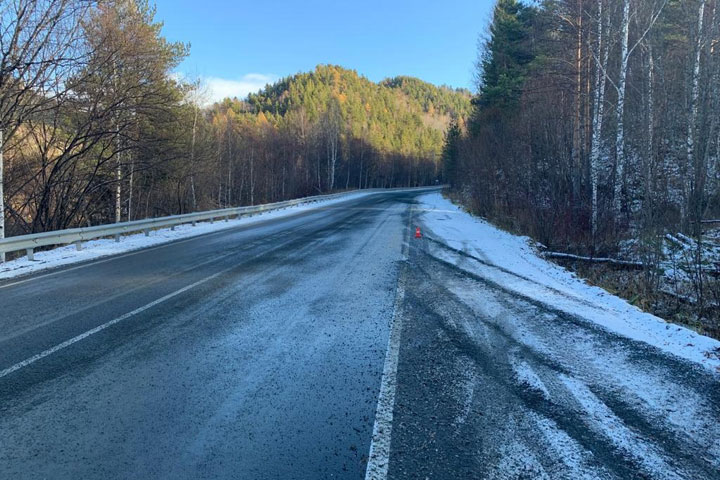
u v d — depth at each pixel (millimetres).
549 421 3180
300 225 18281
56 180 15336
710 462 2723
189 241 13266
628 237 12367
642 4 15227
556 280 7980
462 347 4637
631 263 10320
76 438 2873
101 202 20469
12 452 2709
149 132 18938
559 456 2760
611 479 2549
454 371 4023
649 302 7828
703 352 4512
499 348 4621
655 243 8992
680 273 9016
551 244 13344
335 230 16219
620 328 5273
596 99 14086
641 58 17141
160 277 7996
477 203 24703
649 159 11164
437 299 6562
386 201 40375
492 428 3074
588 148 18391
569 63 17625
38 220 14828
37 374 3850
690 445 2906
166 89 18500
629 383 3814
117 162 18406
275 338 4828
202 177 30703
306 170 66938
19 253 12828
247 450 2770
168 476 2508
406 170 105562
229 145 44469
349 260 9852
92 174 17016
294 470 2578
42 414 3176
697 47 14258
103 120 15750
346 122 95688
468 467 2639
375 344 4688
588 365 4195
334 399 3455
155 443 2828
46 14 12633
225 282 7594
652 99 14641
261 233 15297
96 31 14578
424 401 3453
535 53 25625
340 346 4613
